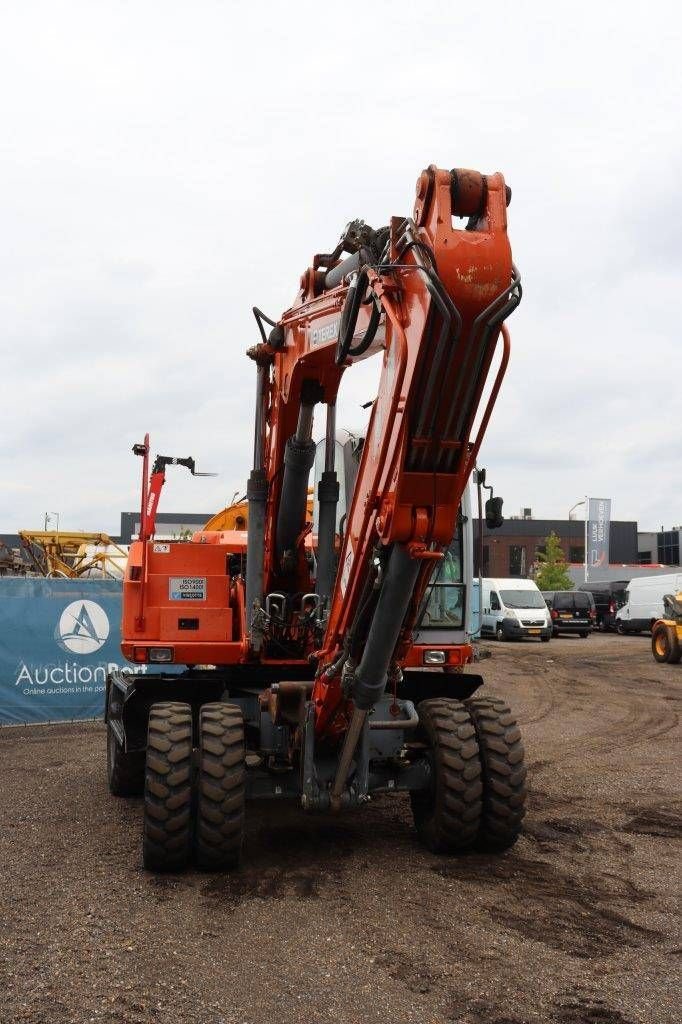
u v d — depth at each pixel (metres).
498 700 6.63
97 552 24.95
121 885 5.68
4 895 5.50
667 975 4.35
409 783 6.32
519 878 5.83
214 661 7.14
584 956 4.58
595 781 9.18
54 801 8.09
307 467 6.72
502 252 4.44
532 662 23.61
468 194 4.53
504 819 6.18
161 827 5.75
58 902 5.37
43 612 13.05
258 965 4.46
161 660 7.09
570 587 60.50
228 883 5.71
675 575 34.16
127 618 7.12
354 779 5.98
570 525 79.75
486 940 4.78
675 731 12.68
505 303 4.49
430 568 5.25
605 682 19.00
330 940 4.77
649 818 7.56
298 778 6.19
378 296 4.97
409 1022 3.88
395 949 4.66
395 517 4.86
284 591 7.20
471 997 4.12
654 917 5.14
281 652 7.25
